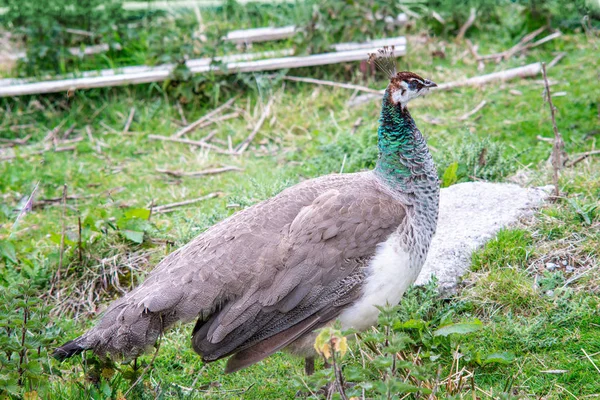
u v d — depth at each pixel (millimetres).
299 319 5715
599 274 6805
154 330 5578
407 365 4992
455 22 11977
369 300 5789
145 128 10633
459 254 7168
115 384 6020
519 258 7102
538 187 8008
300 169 9406
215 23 11984
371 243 5777
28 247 8328
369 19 11438
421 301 6695
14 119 10789
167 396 6074
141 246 8109
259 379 6449
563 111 9852
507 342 6359
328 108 10680
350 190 6023
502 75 10734
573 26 11609
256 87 10914
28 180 9648
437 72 11086
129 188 9484
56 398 5938
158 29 11289
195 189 9344
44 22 11328
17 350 5578
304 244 5715
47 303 7539
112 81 10852
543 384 5949
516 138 9516
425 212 6125
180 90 10812
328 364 6023
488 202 7762
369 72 10953
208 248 5785
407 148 6090
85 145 10344
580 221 7402
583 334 6320
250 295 5629
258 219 5906
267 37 11641
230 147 10141
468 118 10070
